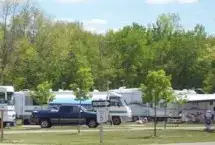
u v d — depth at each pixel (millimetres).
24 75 100688
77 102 76375
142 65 133875
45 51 112000
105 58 128000
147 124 77688
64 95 77375
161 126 71250
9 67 103875
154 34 150500
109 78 124188
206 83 109875
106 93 75625
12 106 66062
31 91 77562
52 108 69375
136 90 84062
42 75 100875
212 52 135250
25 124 77062
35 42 113125
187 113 83750
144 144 38688
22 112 76812
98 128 63781
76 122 64312
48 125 64938
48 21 117125
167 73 132750
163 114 83062
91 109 69375
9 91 65875
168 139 45438
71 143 39188
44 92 75938
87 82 62062
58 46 113812
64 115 64625
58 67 105875
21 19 110062
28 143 38719
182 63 134375
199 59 133500
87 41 132500
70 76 107375
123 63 134750
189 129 62719
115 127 67500
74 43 125000
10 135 50125
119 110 74188
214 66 128250
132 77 131125
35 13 114250
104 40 140875
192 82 134000
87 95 62594
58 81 106562
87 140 43562
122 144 38469
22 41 106688
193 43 135500
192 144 38625
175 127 68375
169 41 137625
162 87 50844
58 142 40344
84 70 62062
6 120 64625
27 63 102000
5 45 104188
